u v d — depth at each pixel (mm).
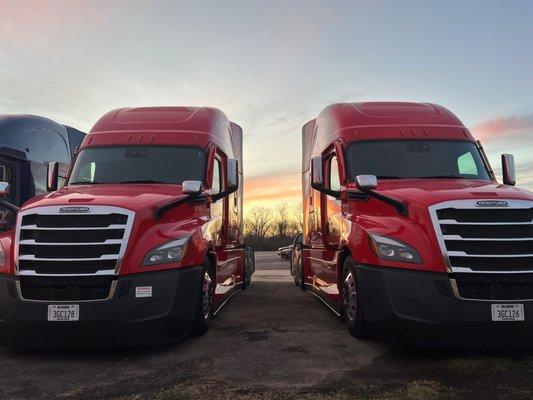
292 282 13539
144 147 7586
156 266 5527
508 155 7660
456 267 5051
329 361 5324
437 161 7129
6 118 10188
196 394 4359
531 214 5207
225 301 8641
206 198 7082
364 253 5727
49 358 5574
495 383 4574
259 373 4941
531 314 4926
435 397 4195
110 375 4957
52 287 5359
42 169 10695
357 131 7480
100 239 5449
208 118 8242
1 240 5699
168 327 5574
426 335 5070
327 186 8156
